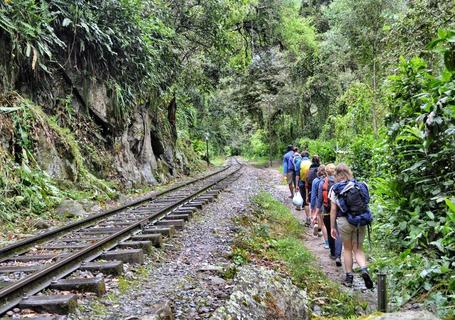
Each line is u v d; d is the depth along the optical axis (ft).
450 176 22.48
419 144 23.85
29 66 43.37
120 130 59.88
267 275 17.90
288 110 129.29
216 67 100.17
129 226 26.84
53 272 17.28
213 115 160.45
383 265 22.38
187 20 79.25
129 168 60.85
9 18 38.70
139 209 38.42
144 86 65.51
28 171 36.27
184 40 82.48
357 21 57.31
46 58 46.21
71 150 44.80
